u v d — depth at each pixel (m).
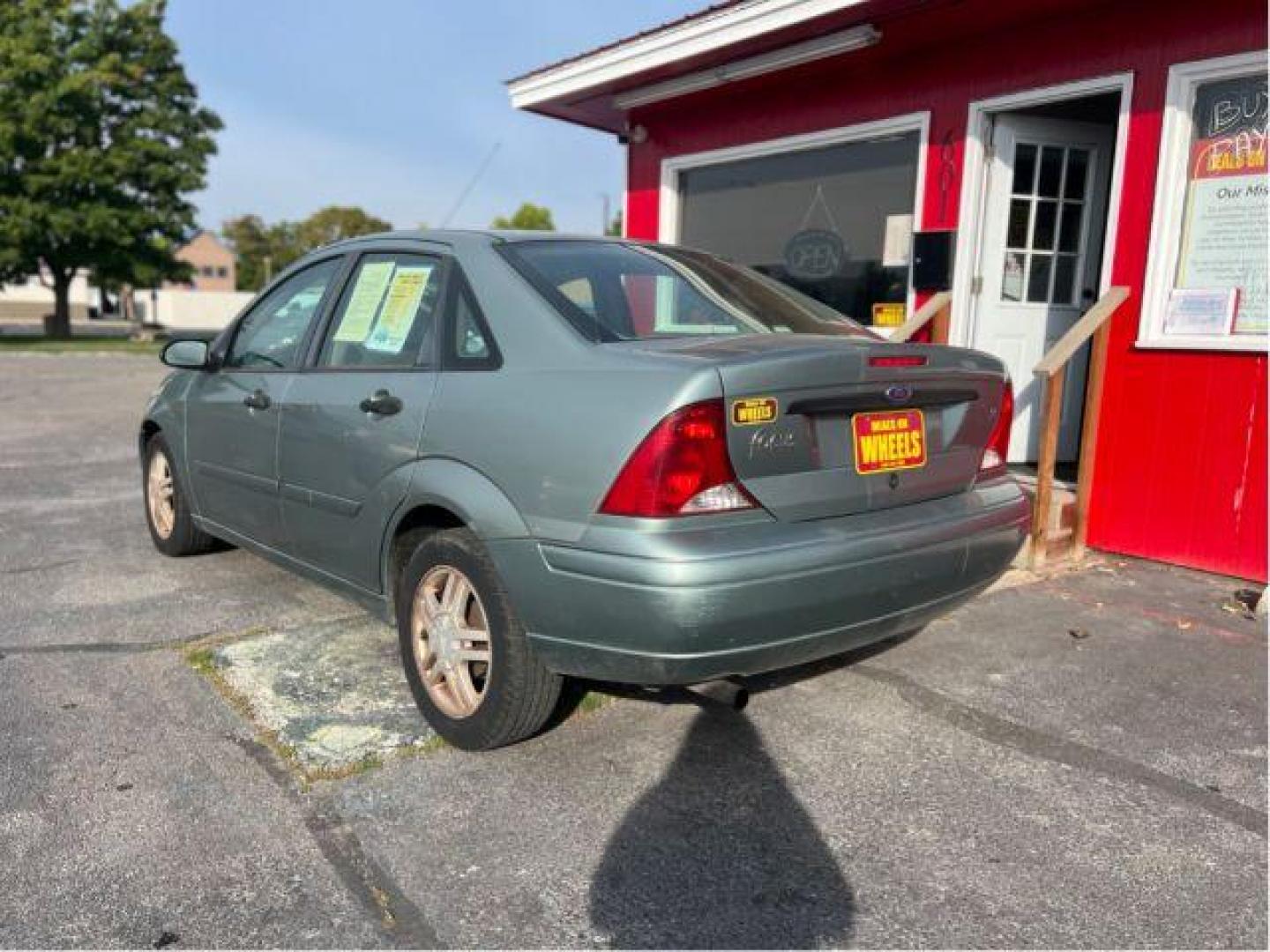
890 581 2.71
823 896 2.35
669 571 2.37
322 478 3.47
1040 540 4.97
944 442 3.01
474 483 2.79
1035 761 3.03
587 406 2.56
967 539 2.94
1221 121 4.82
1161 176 4.96
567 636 2.58
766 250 7.56
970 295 6.03
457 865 2.43
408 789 2.77
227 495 4.21
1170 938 2.22
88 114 28.09
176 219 30.19
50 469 7.67
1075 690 3.56
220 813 2.62
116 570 4.80
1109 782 2.91
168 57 29.70
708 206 8.03
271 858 2.44
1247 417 4.75
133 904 2.25
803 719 3.29
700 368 2.45
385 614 3.33
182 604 4.29
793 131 7.07
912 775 2.93
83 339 30.12
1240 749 3.12
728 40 6.24
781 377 2.53
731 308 3.32
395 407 3.12
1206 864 2.50
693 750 3.05
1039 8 5.24
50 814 2.60
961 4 5.21
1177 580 4.88
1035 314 6.19
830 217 7.04
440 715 3.02
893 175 6.57
